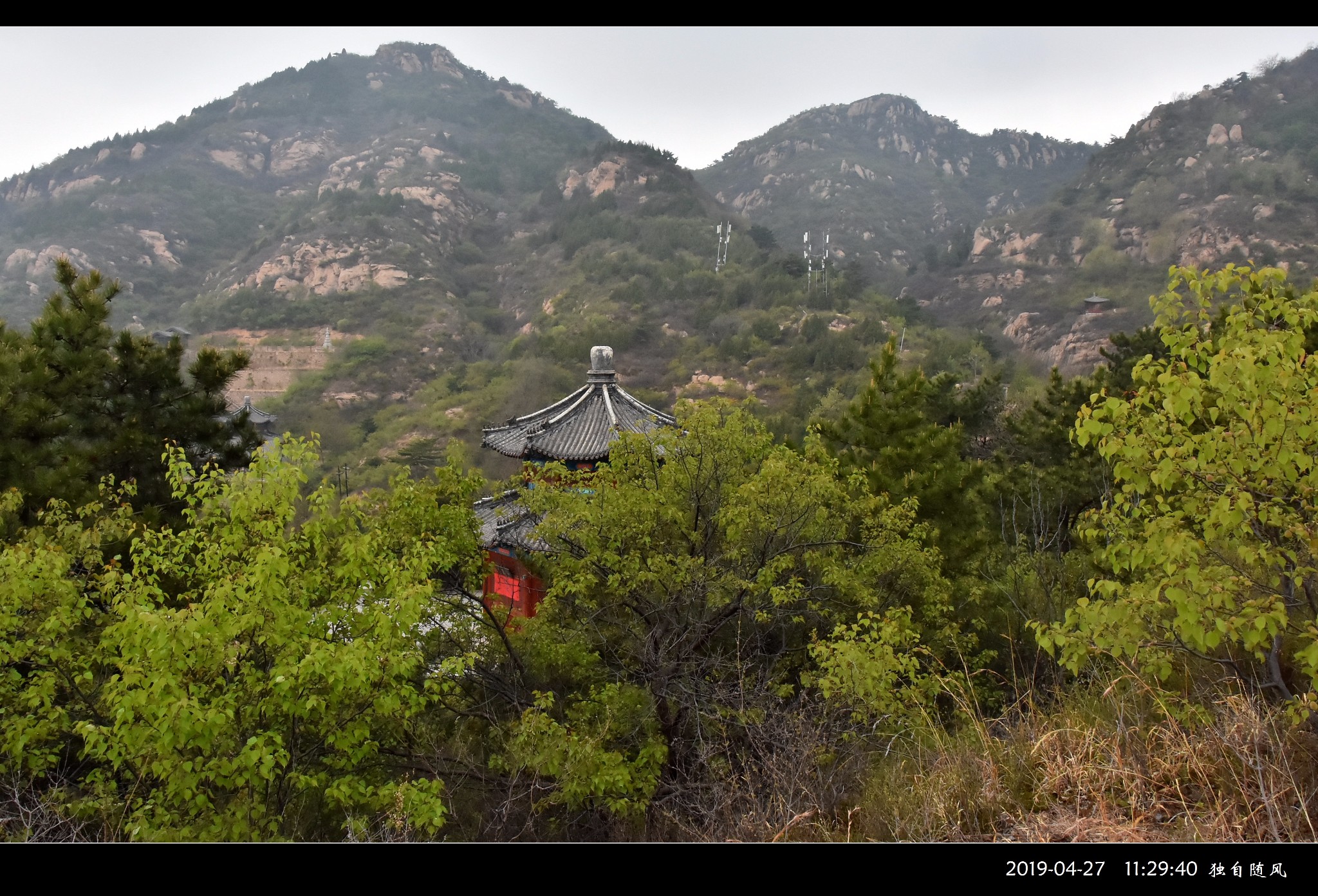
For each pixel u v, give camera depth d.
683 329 103.38
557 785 10.15
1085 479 18.23
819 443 14.61
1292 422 5.21
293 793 8.75
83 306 14.81
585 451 18.19
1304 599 6.38
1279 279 5.85
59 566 8.35
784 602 11.69
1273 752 5.58
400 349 102.31
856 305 103.75
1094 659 7.96
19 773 8.29
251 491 8.27
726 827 7.57
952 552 15.18
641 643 11.98
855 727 9.05
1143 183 111.75
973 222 189.88
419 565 8.79
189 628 6.77
